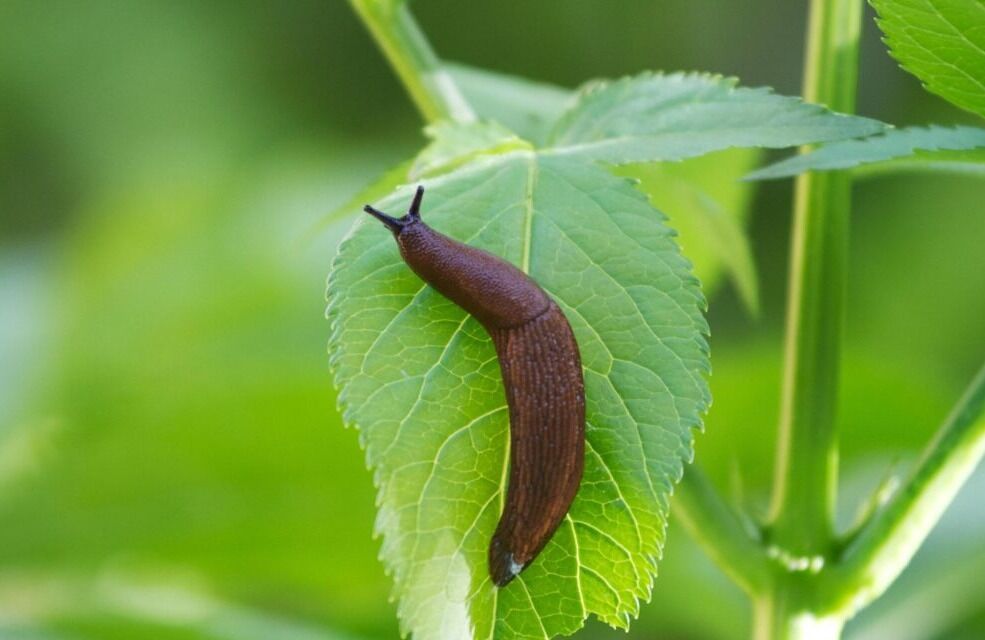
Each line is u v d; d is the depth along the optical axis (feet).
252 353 2.87
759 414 2.49
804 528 1.94
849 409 2.56
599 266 1.81
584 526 1.78
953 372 5.08
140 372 2.75
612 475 1.78
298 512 2.34
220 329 2.89
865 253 5.27
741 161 2.19
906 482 1.92
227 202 3.09
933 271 5.17
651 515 1.77
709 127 1.85
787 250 5.65
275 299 2.95
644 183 2.17
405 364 1.80
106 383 2.64
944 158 1.86
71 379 2.65
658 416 1.78
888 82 5.89
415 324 1.82
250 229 3.04
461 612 1.77
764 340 5.25
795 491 1.95
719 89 1.87
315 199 3.14
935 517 1.92
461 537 1.78
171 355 2.83
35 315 2.87
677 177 2.16
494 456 1.79
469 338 1.82
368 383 1.80
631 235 1.82
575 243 1.82
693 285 1.80
